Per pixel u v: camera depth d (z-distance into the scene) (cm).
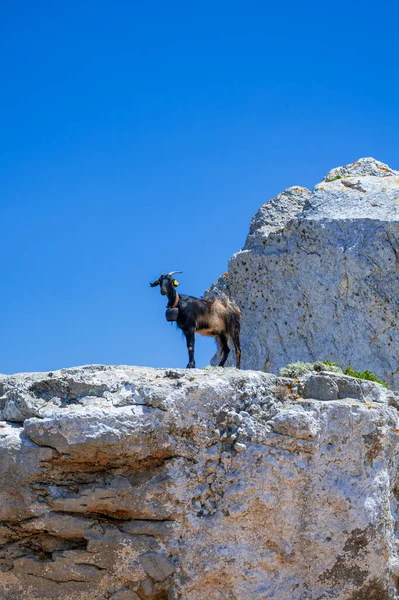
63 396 6494
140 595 6322
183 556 6288
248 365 10269
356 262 9619
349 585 6406
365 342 9450
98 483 6331
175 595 6234
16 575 6384
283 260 10175
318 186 10588
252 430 6450
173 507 6328
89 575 6294
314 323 9844
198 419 6425
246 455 6419
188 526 6328
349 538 6431
